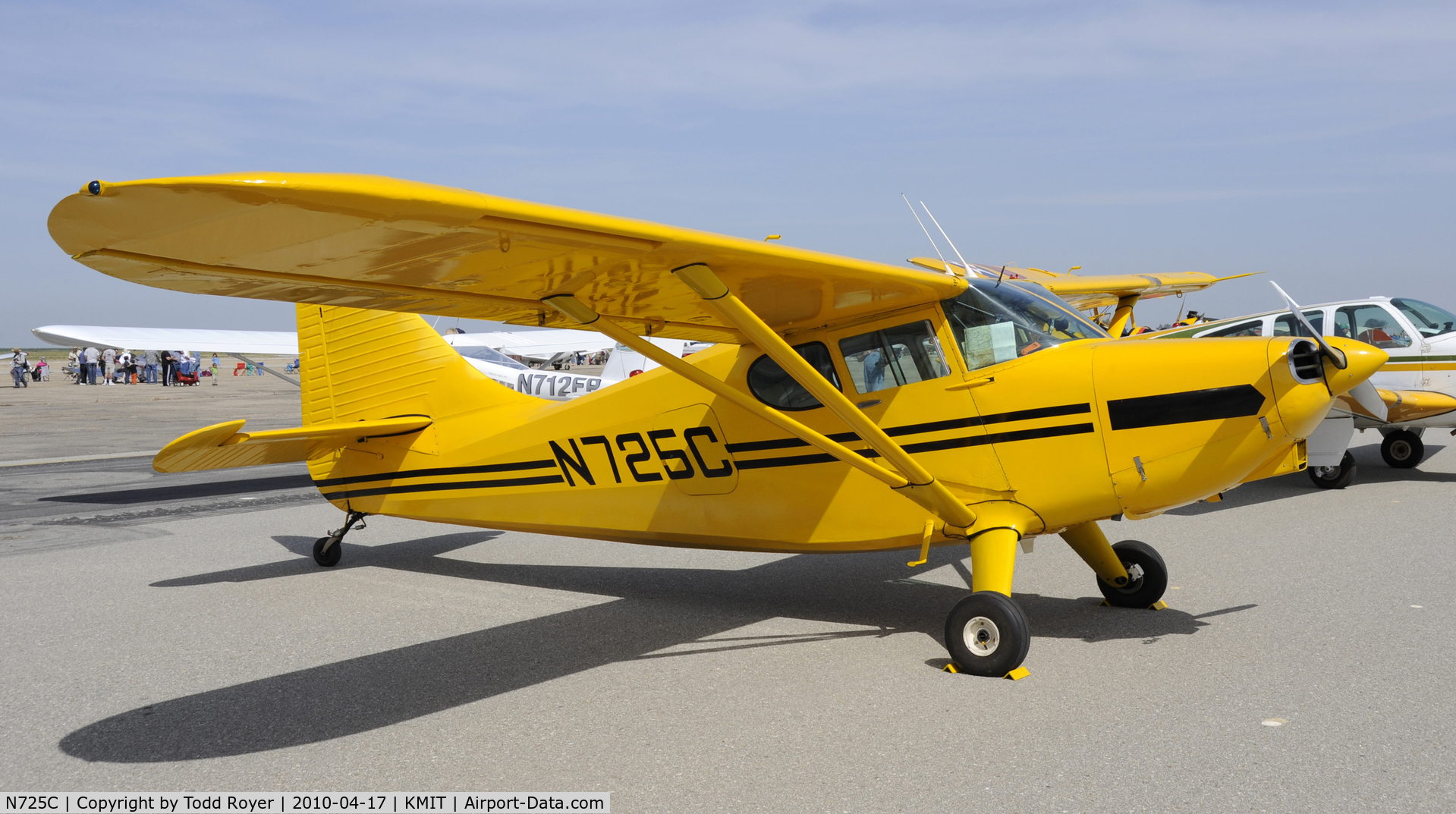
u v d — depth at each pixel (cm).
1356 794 266
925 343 435
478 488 583
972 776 288
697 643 448
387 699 376
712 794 282
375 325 620
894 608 507
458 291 372
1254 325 1008
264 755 323
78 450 1502
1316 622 444
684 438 499
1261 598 494
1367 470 1013
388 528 796
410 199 252
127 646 456
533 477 559
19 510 915
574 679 397
